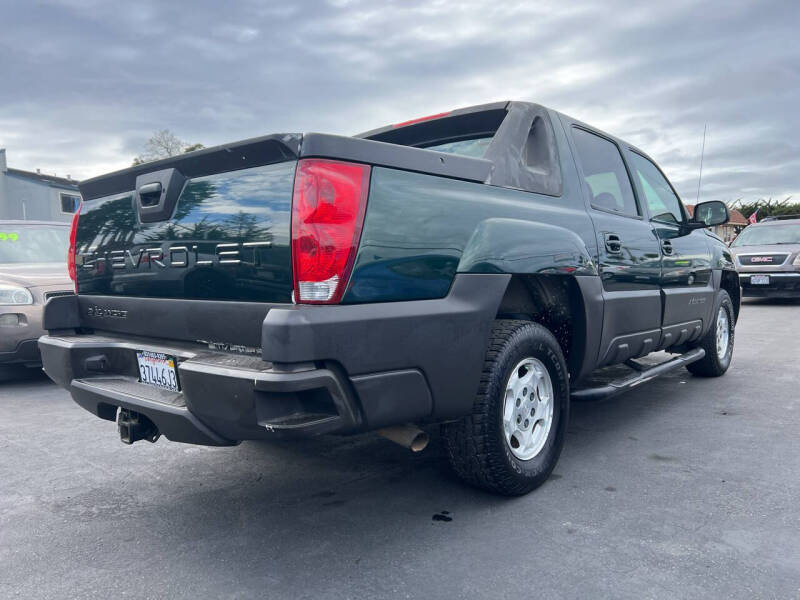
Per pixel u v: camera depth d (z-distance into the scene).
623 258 3.60
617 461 3.35
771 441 3.67
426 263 2.35
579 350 3.25
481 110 3.25
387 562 2.29
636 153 4.34
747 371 5.82
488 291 2.56
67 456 3.62
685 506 2.74
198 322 2.42
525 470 2.82
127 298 2.77
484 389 2.61
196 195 2.42
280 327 1.93
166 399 2.43
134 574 2.25
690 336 4.73
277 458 3.51
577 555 2.31
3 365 5.66
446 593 2.07
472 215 2.58
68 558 2.38
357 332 2.09
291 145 2.06
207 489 3.08
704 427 3.99
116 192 2.84
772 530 2.49
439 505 2.80
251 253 2.20
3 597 2.11
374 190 2.19
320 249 2.03
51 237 7.06
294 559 2.33
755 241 13.06
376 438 3.86
